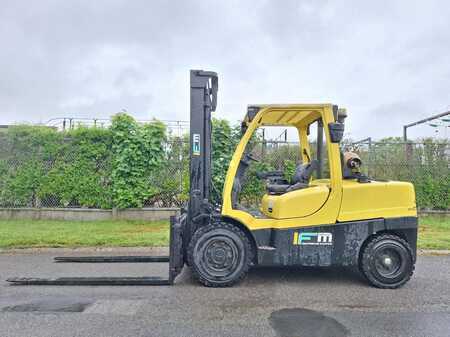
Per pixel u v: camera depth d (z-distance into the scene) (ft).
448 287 15.98
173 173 32.17
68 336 11.06
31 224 29.04
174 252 16.16
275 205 16.34
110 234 25.67
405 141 33.53
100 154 31.40
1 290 15.48
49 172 31.58
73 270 18.42
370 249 15.97
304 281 16.85
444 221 31.32
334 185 16.15
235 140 31.32
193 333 11.28
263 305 13.73
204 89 17.17
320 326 11.84
